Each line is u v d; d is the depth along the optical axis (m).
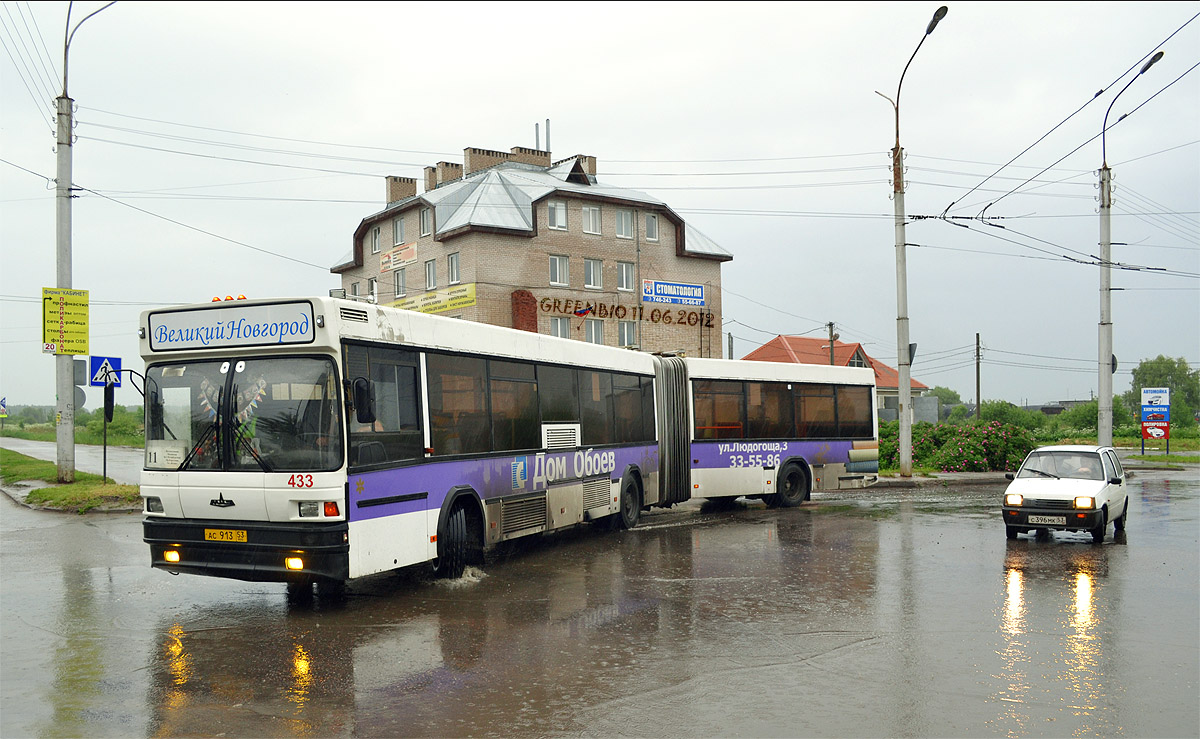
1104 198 32.88
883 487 27.58
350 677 7.05
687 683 6.86
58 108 22.33
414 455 10.45
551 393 14.09
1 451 42.75
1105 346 32.84
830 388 21.89
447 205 45.19
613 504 16.06
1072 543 14.89
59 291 22.31
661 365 18.22
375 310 9.91
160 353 9.70
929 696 6.54
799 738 5.66
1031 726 5.89
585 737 5.70
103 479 23.78
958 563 12.70
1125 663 7.44
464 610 9.56
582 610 9.54
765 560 12.98
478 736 5.73
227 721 6.03
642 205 48.59
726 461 19.55
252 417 9.29
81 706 6.33
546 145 59.38
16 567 12.31
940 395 131.00
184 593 10.52
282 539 9.01
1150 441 63.38
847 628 8.68
